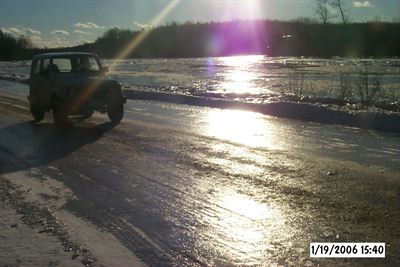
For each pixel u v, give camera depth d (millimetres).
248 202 6934
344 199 6957
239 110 18359
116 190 7703
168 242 5488
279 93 25109
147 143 11805
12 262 5039
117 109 15828
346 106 17875
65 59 16391
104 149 11195
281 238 5543
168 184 7992
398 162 9297
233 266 4832
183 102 21562
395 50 100000
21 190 7906
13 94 29953
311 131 13203
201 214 6441
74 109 15148
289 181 8023
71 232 5871
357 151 10406
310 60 83375
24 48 133000
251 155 10164
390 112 15453
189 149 10922
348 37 105812
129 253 5199
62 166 9594
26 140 12836
